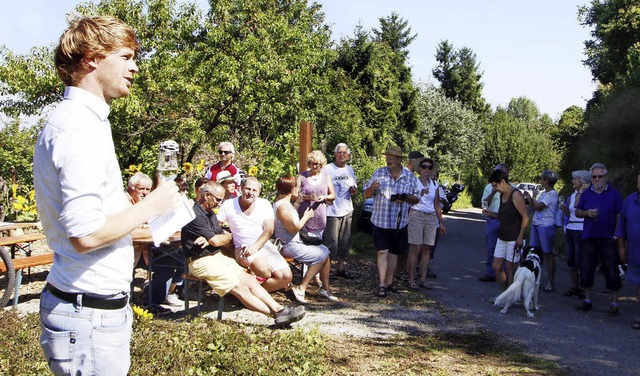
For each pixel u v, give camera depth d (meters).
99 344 2.08
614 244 8.18
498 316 7.77
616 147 18.41
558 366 5.70
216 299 7.53
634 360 6.03
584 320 7.75
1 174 14.40
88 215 1.93
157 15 16.44
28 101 15.95
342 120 25.23
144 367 4.56
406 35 53.06
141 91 15.66
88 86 2.08
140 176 6.88
